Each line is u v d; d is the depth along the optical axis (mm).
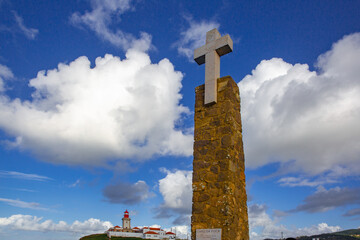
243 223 8789
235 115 9523
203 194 8641
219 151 8844
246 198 9367
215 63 9969
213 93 9523
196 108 9938
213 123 9336
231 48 10031
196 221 8461
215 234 7930
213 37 10328
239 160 9312
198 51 10523
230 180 8406
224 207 8062
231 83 9672
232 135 9000
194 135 9617
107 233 79938
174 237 85375
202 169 8961
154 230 87750
